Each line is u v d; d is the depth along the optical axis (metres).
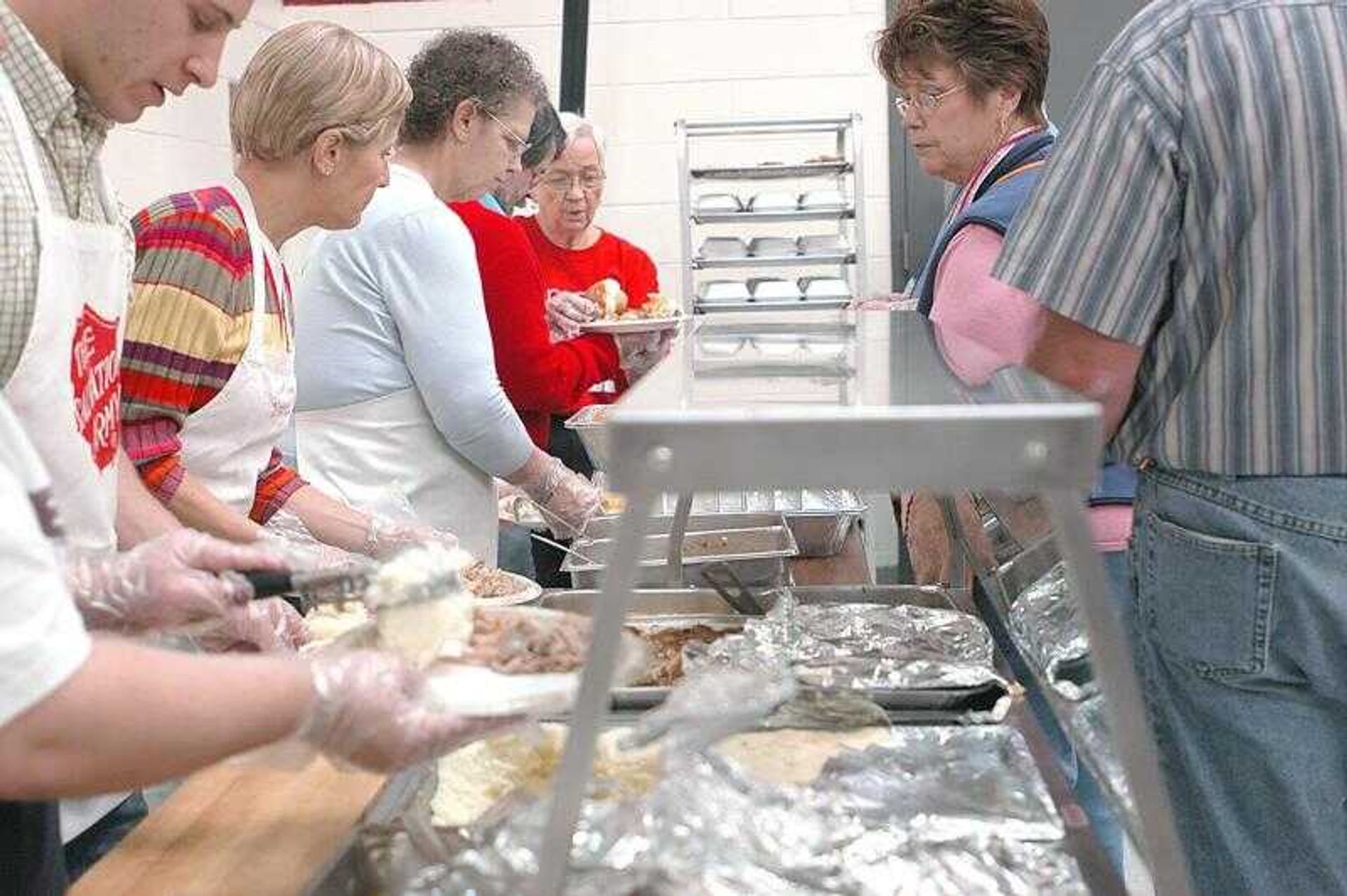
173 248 1.93
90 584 1.26
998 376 1.28
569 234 4.26
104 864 1.34
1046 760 1.43
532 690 1.14
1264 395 1.54
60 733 0.91
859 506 2.57
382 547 2.22
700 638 1.82
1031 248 1.61
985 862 1.21
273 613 1.65
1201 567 1.59
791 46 5.17
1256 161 1.50
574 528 2.77
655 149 5.24
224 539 1.93
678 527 2.12
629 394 1.17
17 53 1.37
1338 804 1.60
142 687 0.94
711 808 1.21
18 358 1.35
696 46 5.19
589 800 1.27
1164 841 0.99
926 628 1.83
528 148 2.91
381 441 2.66
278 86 2.09
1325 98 1.48
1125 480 1.97
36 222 1.33
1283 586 1.55
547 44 5.18
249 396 2.06
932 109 2.41
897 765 1.38
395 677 1.06
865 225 5.21
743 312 4.37
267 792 1.49
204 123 4.29
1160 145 1.53
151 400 1.93
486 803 1.37
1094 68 1.61
